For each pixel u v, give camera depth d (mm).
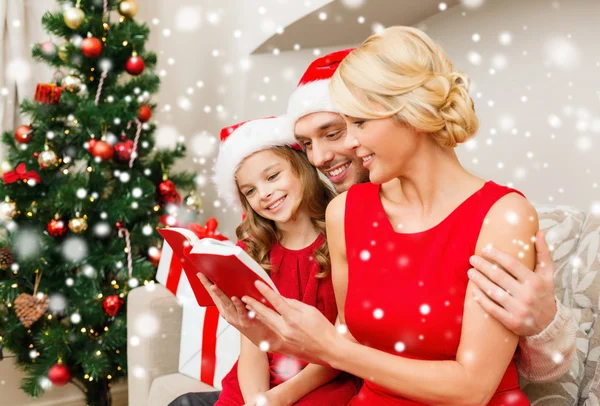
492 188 982
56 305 2277
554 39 1993
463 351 921
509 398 984
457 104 942
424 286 973
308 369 1220
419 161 988
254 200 1376
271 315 958
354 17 2371
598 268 1217
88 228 2295
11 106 2605
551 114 2020
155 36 3119
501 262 906
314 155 1370
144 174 2459
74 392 2617
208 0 3088
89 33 2213
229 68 2949
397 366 917
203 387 1722
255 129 1380
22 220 2262
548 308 923
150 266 2260
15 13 2594
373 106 938
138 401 1850
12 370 2646
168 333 1869
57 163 2234
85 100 2234
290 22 2461
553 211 1324
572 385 1150
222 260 919
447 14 2336
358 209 1098
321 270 1339
